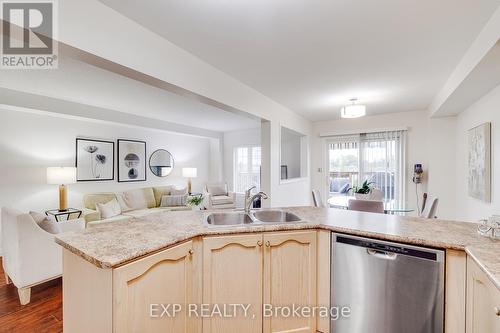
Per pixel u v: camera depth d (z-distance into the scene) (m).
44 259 2.40
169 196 5.36
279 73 2.70
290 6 1.58
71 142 4.27
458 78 2.49
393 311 1.46
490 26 1.71
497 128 2.53
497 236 1.36
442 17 1.70
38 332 1.87
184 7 1.59
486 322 1.03
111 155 4.89
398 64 2.48
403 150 4.49
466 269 1.26
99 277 1.14
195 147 6.85
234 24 1.79
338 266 1.64
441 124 3.96
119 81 2.88
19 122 3.67
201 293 1.53
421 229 1.59
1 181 3.53
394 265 1.45
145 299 1.21
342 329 1.63
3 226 2.61
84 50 1.47
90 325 1.20
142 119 4.84
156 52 1.91
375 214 2.08
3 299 2.34
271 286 1.63
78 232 1.50
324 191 5.36
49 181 3.56
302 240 1.69
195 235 1.50
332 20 1.74
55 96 3.44
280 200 3.99
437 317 1.33
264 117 3.51
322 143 5.42
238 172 7.11
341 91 3.34
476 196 3.02
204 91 2.39
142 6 1.58
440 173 3.96
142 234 1.45
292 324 1.67
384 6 1.59
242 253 1.59
